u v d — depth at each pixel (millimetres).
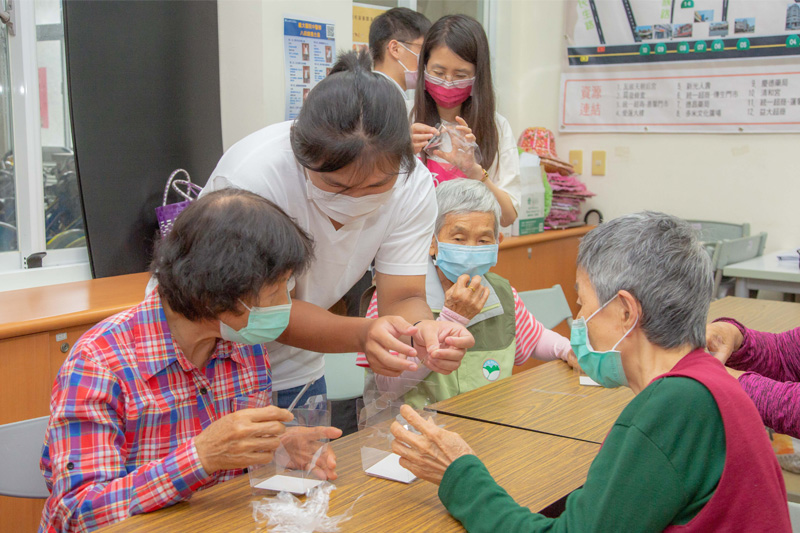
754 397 1404
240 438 1023
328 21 2986
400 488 1162
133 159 2654
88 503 1017
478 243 1805
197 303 1046
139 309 1170
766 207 3742
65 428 1052
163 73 2727
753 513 840
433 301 1888
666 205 4059
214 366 1272
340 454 1312
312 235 1384
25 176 2516
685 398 880
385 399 1261
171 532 995
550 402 1614
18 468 1325
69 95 2418
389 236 1592
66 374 1071
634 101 4078
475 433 1417
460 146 2322
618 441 914
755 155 3740
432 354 1371
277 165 1360
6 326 1907
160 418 1151
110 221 2604
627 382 1065
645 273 967
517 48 4445
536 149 4188
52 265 2639
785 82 3598
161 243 1106
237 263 1017
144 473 1048
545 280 3877
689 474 862
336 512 1071
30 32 2484
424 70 2434
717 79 3791
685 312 962
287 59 2863
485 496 1015
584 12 4152
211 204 1062
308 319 1445
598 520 875
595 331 1036
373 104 1126
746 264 3367
